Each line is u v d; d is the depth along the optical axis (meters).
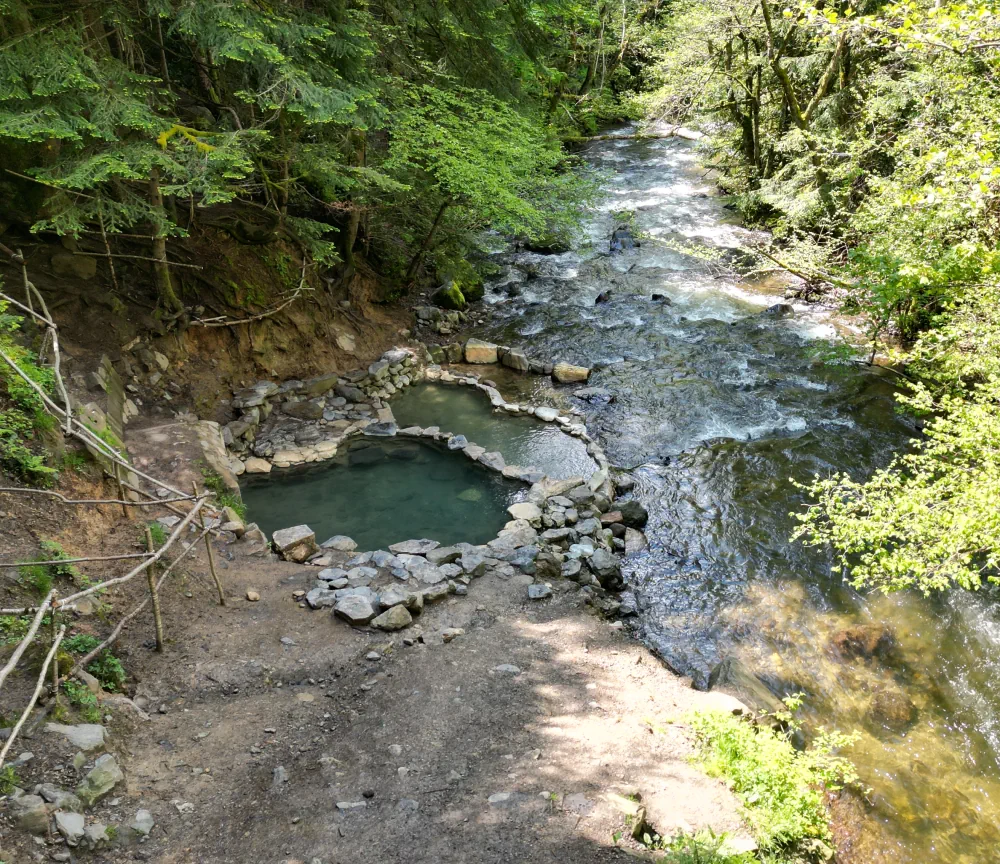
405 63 13.16
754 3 16.95
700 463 10.88
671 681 6.86
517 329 14.96
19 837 4.04
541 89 23.59
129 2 9.43
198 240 11.65
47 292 9.67
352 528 9.24
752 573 8.94
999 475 6.15
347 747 5.56
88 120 8.20
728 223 19.88
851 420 11.74
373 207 13.63
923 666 7.70
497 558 8.50
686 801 5.24
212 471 9.17
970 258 8.98
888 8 6.95
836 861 5.58
